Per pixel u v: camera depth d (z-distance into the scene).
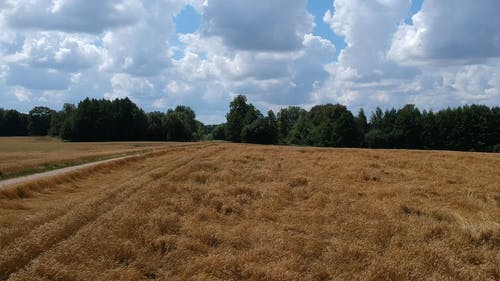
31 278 7.38
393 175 22.55
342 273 8.38
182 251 9.15
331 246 10.02
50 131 148.25
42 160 32.22
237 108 150.88
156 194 15.38
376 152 41.16
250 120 135.62
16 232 9.80
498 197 16.50
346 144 110.69
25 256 8.39
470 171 25.44
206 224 11.71
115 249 9.00
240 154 36.56
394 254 9.30
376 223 11.65
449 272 8.44
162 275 8.05
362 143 111.88
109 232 10.18
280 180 20.25
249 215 13.03
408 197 15.95
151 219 11.41
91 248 9.03
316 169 24.52
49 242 9.30
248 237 10.43
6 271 7.77
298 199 15.99
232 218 12.67
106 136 124.81
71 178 20.94
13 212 12.70
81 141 123.31
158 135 132.00
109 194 15.25
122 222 11.00
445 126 103.56
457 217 12.54
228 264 8.30
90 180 21.95
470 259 9.37
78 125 122.50
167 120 133.75
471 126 101.06
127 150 58.00
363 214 13.12
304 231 11.28
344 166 25.95
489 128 99.94
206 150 44.62
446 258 9.01
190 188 16.88
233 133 136.25
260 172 22.31
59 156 39.53
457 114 103.62
